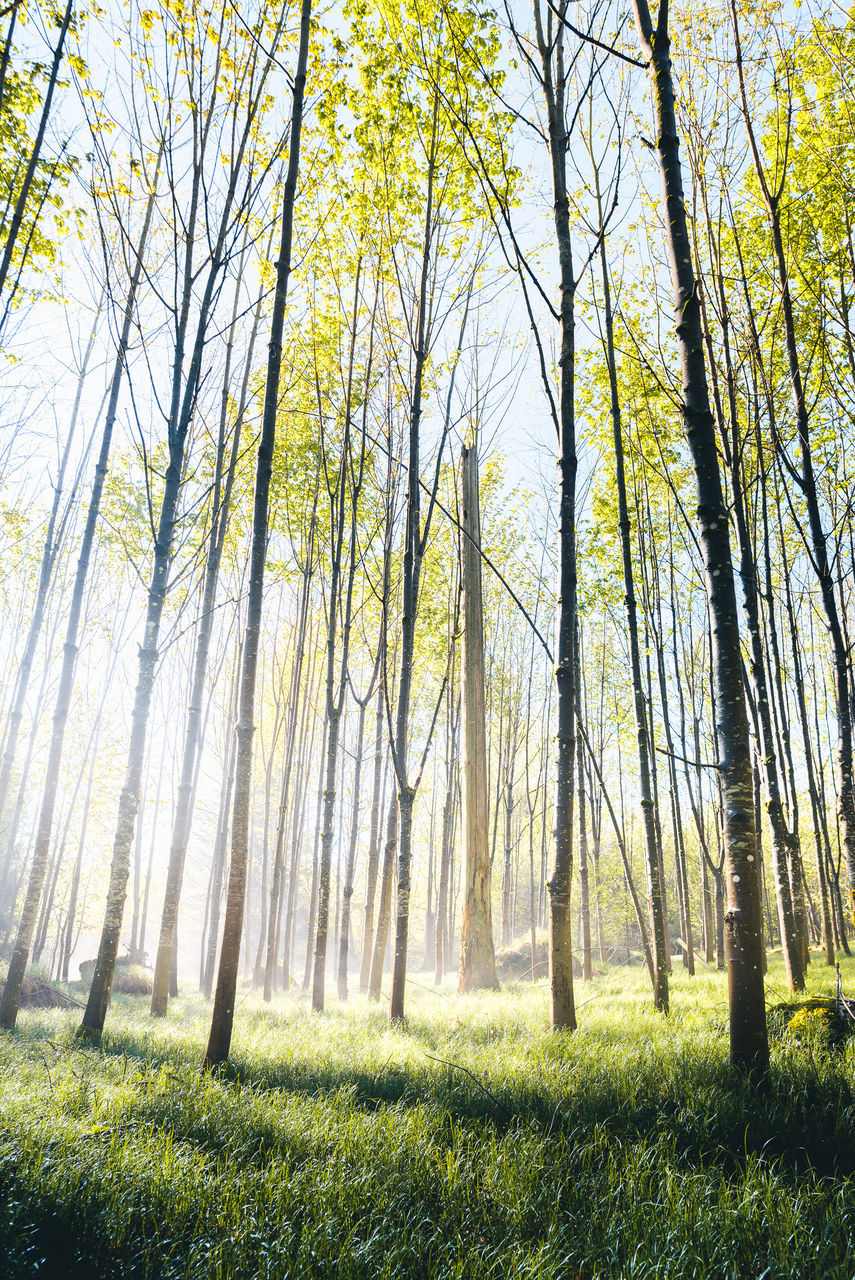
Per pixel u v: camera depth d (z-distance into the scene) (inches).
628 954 995.3
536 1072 203.8
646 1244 114.5
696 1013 308.2
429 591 775.7
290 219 263.3
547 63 293.4
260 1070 229.8
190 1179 139.5
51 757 358.0
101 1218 127.1
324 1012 412.2
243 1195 134.3
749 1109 162.7
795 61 289.7
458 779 1090.7
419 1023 335.0
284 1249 114.3
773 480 435.8
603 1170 143.4
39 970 647.1
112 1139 153.9
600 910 872.9
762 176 292.0
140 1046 275.9
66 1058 240.8
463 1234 125.2
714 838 995.9
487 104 312.8
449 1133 166.6
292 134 264.1
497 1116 182.5
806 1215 117.8
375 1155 152.5
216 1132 169.8
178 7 291.4
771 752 384.5
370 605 717.3
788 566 482.9
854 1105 158.2
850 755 289.1
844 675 294.7
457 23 275.4
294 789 866.8
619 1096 180.4
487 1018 336.5
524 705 995.3
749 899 185.5
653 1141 156.3
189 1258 115.6
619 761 919.0
